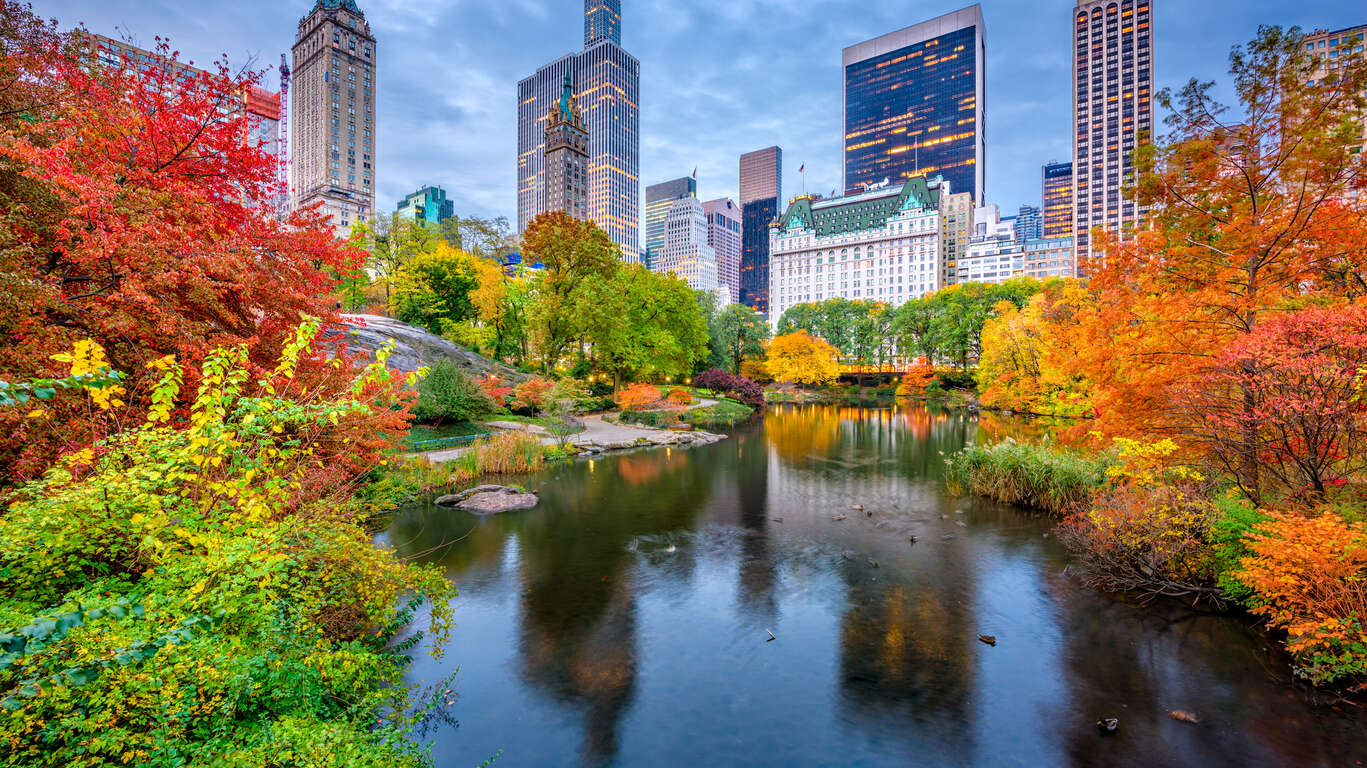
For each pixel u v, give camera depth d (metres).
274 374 6.55
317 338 11.01
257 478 6.72
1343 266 12.97
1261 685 8.97
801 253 155.75
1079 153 148.88
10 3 9.75
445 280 50.69
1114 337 14.58
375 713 7.11
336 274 13.26
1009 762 7.50
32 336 7.24
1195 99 13.50
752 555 15.27
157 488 5.64
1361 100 11.61
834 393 87.19
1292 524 9.15
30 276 7.38
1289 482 11.44
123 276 8.46
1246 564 9.91
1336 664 8.41
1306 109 12.40
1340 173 11.93
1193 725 8.13
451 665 9.66
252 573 5.41
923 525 17.84
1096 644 10.41
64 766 3.74
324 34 146.12
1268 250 12.88
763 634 10.93
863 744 7.86
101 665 3.68
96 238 7.96
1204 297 12.85
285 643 5.77
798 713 8.55
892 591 12.90
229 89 10.55
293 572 7.00
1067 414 40.78
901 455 31.45
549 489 22.64
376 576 8.08
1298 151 12.26
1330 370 9.71
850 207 153.25
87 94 9.73
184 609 5.12
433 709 8.41
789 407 66.50
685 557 15.10
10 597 4.72
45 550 4.70
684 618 11.60
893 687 9.21
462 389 30.81
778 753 7.68
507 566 14.34
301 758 4.56
